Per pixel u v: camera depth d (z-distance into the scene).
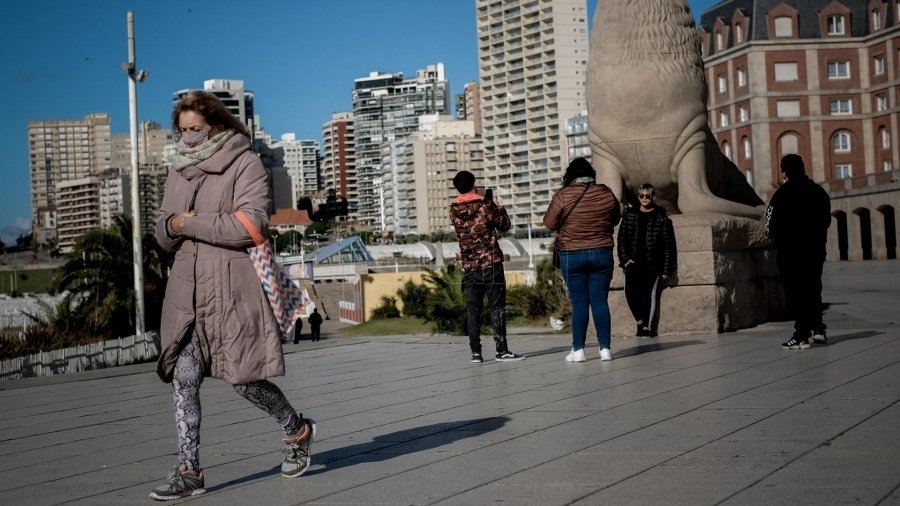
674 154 12.48
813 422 5.54
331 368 11.02
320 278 91.50
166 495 4.54
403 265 90.31
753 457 4.71
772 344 10.17
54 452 6.20
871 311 13.95
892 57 72.88
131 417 7.78
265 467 5.29
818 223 9.54
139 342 20.81
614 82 12.45
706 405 6.42
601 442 5.36
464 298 16.53
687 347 10.35
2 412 8.62
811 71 75.88
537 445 5.39
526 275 36.53
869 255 60.28
